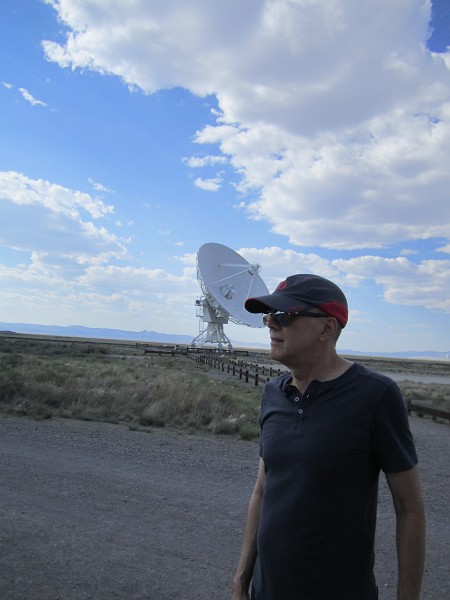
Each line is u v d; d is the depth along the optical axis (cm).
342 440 190
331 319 212
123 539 507
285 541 195
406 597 192
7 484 661
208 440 1074
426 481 849
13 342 5638
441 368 9344
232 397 1627
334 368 214
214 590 415
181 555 479
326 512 190
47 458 812
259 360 6744
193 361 5122
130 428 1130
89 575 424
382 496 744
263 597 203
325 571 190
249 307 225
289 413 207
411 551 192
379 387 196
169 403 1386
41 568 430
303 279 218
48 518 550
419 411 1709
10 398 1350
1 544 471
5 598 377
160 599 395
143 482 713
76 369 2352
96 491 657
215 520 579
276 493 203
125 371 2509
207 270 6738
